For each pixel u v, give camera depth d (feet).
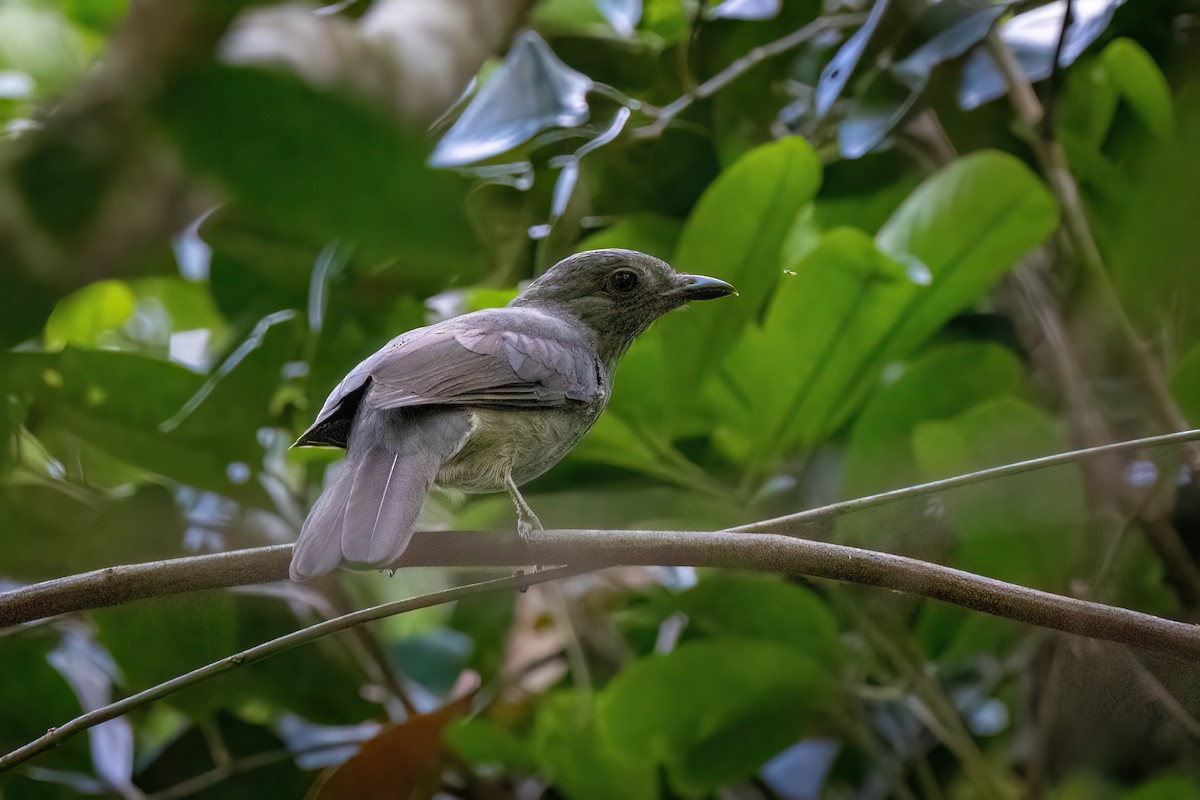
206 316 39.45
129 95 6.66
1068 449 30.83
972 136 36.22
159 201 6.89
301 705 34.06
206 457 32.73
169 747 34.27
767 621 31.42
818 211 36.14
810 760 36.65
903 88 33.81
